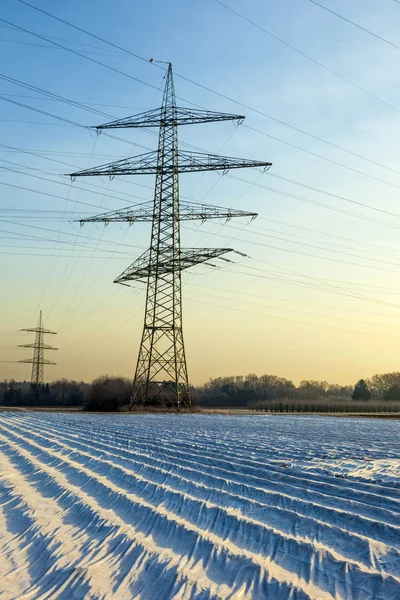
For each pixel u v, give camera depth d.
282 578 8.83
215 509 12.93
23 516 12.88
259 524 11.55
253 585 8.58
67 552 10.13
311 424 49.03
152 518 12.28
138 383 66.25
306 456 23.17
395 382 163.38
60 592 8.40
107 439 30.19
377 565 9.39
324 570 9.20
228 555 9.82
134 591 8.42
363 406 100.62
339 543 10.56
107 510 13.17
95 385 77.56
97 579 8.81
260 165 48.12
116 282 62.25
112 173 48.97
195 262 58.25
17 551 10.44
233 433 35.81
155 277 60.81
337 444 28.64
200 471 18.44
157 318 61.34
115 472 18.19
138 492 15.20
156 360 62.53
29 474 18.70
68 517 12.75
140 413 64.69
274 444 28.45
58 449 25.25
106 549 10.29
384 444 28.84
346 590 8.41
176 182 58.72
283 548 10.27
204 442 29.05
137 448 25.75
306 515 12.70
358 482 16.47
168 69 55.84
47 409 85.06
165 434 34.03
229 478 17.59
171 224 58.66
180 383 66.19
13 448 26.02
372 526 11.55
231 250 53.66
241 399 147.25
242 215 51.69
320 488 15.89
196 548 10.27
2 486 16.45
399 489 15.14
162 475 17.69
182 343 62.59
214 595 8.16
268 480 16.94
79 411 73.38
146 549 10.10
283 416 68.75
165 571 9.08
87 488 15.90
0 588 8.60
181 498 14.12
